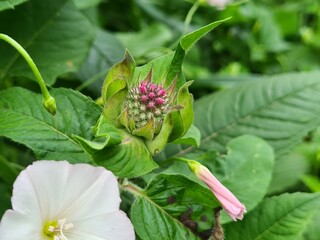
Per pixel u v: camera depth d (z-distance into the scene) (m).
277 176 0.44
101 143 0.25
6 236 0.22
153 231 0.27
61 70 0.36
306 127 0.37
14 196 0.22
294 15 0.74
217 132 0.37
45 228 0.24
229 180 0.33
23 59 0.35
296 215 0.32
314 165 0.49
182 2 0.63
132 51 0.50
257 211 0.32
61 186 0.24
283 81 0.40
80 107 0.28
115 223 0.24
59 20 0.37
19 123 0.27
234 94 0.39
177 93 0.25
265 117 0.38
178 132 0.25
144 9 0.60
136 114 0.25
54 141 0.27
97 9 0.52
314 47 0.70
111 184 0.24
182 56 0.27
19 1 0.29
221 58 0.67
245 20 0.65
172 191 0.27
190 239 0.27
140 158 0.25
